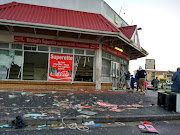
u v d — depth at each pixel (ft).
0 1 34.60
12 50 34.60
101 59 40.09
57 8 37.76
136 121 17.16
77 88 37.65
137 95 35.53
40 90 32.89
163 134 13.61
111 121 16.37
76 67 38.42
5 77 34.09
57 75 36.86
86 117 15.87
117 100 27.27
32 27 29.81
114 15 48.83
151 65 54.34
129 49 48.83
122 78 54.95
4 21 28.09
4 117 14.67
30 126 14.07
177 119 18.99
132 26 49.11
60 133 12.78
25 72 35.42
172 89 26.22
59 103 22.06
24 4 35.63
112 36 34.71
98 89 39.24
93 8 40.86
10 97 24.18
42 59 36.58
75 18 35.60
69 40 37.19
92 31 32.65
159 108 22.65
